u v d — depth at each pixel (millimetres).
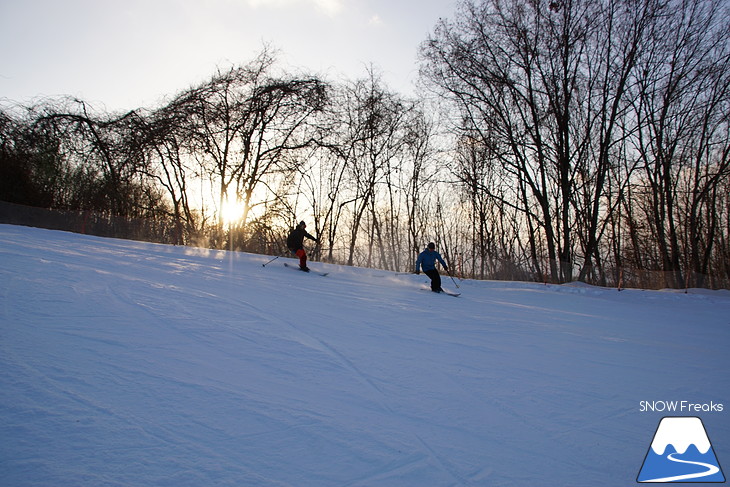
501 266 25531
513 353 6957
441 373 5629
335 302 10203
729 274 34938
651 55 25719
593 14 25344
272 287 11305
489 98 27719
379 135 32438
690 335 10328
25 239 14445
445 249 38219
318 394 4578
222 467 3098
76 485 2756
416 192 37469
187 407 3938
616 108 25984
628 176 29234
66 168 23547
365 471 3234
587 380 5828
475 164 32125
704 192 28906
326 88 28062
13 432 3238
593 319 11695
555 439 4035
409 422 4133
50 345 4953
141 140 24750
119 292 8008
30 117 23438
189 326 6438
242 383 4629
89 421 3510
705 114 26891
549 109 27094
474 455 3619
